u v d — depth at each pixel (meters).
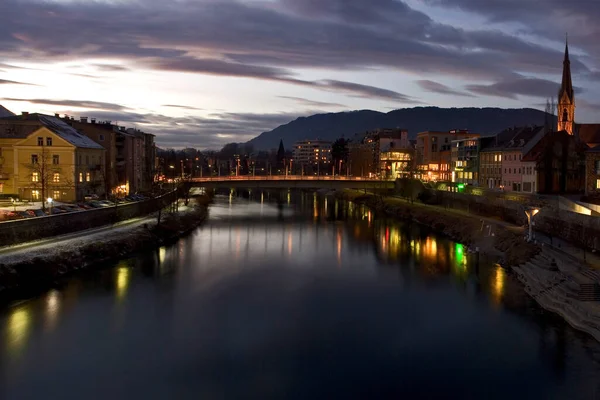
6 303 58.53
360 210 163.62
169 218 113.38
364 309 58.81
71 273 71.00
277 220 135.62
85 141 117.50
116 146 140.62
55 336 49.91
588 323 49.91
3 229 69.62
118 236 87.81
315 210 162.88
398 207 150.62
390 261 83.31
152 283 68.25
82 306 58.34
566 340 48.41
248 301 61.56
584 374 42.22
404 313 57.31
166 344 48.62
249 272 75.50
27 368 43.47
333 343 49.25
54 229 80.56
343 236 109.00
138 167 157.00
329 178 179.75
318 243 100.25
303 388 40.72
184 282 69.06
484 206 117.69
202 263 80.69
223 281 70.12
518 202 102.06
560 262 65.94
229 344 48.78
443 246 97.06
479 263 80.75
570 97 165.38
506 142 150.12
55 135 105.62
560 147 124.44
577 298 54.50
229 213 152.62
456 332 51.47
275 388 40.69
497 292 63.97
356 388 40.69
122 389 40.41
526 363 44.31
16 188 106.31
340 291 65.94
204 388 40.69
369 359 45.69
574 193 123.00
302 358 45.94
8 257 65.69
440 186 172.25
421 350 47.44
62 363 44.47
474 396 39.34
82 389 40.34
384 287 67.75
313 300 62.19
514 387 40.47
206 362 45.03
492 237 93.62
